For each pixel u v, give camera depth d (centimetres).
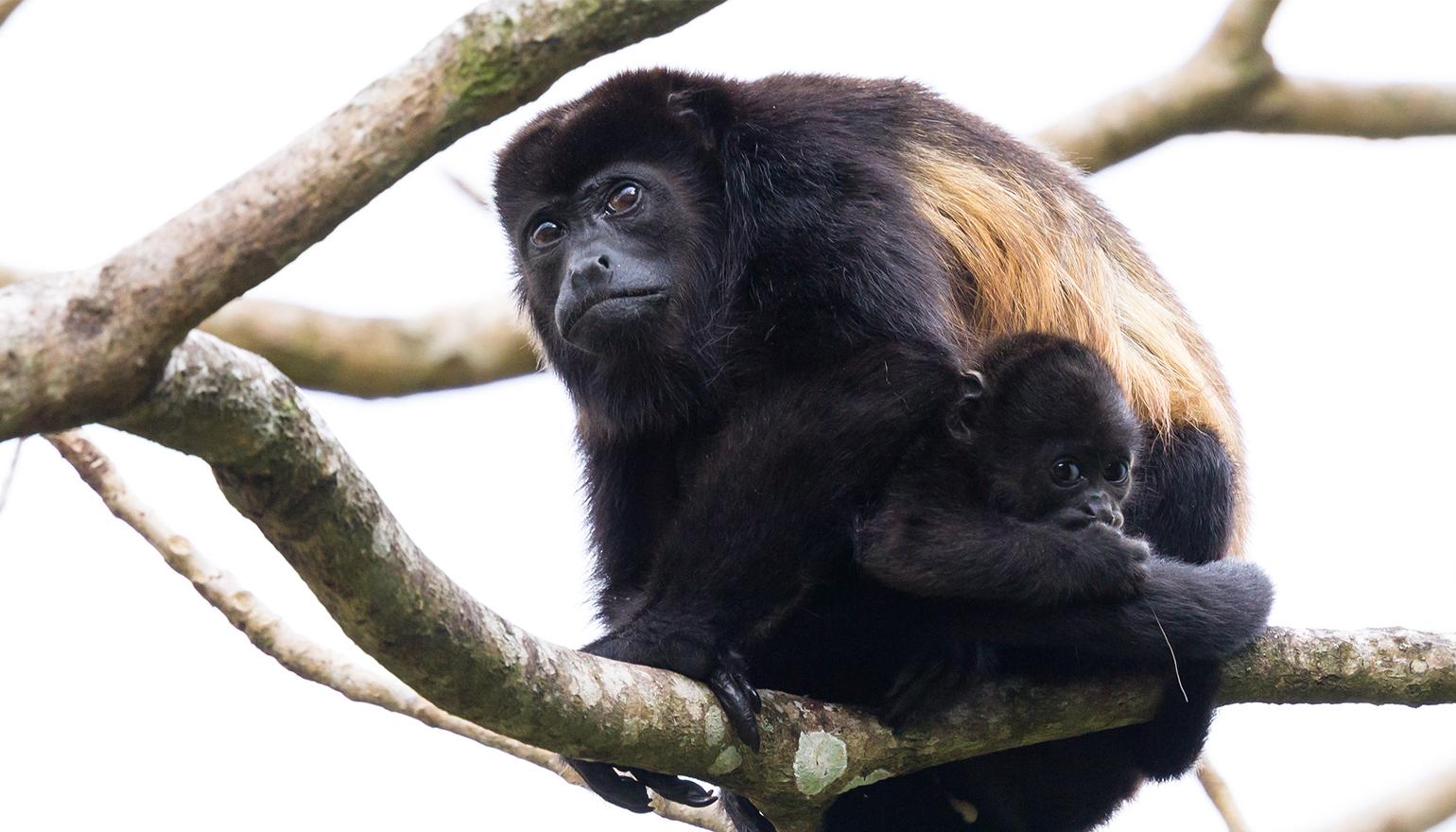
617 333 1151
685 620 924
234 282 588
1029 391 1044
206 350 620
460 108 618
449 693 758
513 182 1243
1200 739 1020
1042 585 944
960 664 988
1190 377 1255
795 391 1002
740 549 947
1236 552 1242
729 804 1142
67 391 571
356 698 1123
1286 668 1011
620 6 625
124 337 577
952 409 1030
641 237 1177
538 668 786
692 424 1180
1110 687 1012
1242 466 1306
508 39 617
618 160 1197
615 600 1191
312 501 665
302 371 1703
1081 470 1035
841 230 1066
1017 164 1276
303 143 601
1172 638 970
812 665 1026
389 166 609
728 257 1152
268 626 1132
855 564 1006
